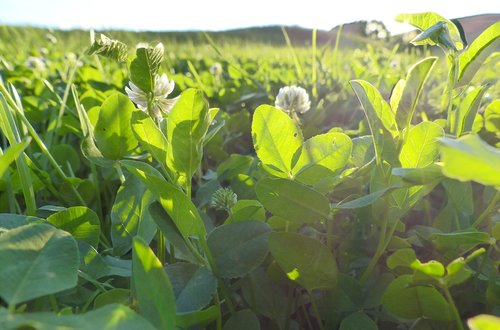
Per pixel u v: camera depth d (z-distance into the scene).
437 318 0.13
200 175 0.28
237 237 0.14
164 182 0.13
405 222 0.23
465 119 0.20
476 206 0.20
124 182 0.17
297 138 0.16
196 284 0.13
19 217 0.14
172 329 0.10
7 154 0.10
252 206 0.16
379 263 0.17
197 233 0.14
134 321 0.08
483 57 0.17
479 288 0.16
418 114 0.33
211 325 0.15
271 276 0.16
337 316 0.15
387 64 0.59
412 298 0.13
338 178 0.16
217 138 0.32
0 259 0.10
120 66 0.86
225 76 0.83
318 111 0.35
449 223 0.19
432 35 0.16
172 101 0.18
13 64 0.86
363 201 0.14
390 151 0.15
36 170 0.24
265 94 0.51
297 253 0.14
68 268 0.10
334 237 0.17
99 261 0.15
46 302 0.13
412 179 0.12
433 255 0.17
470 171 0.07
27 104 0.40
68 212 0.16
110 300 0.13
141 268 0.10
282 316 0.15
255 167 0.26
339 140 0.16
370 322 0.13
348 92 0.50
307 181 0.17
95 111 0.25
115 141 0.19
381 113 0.15
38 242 0.11
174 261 0.17
